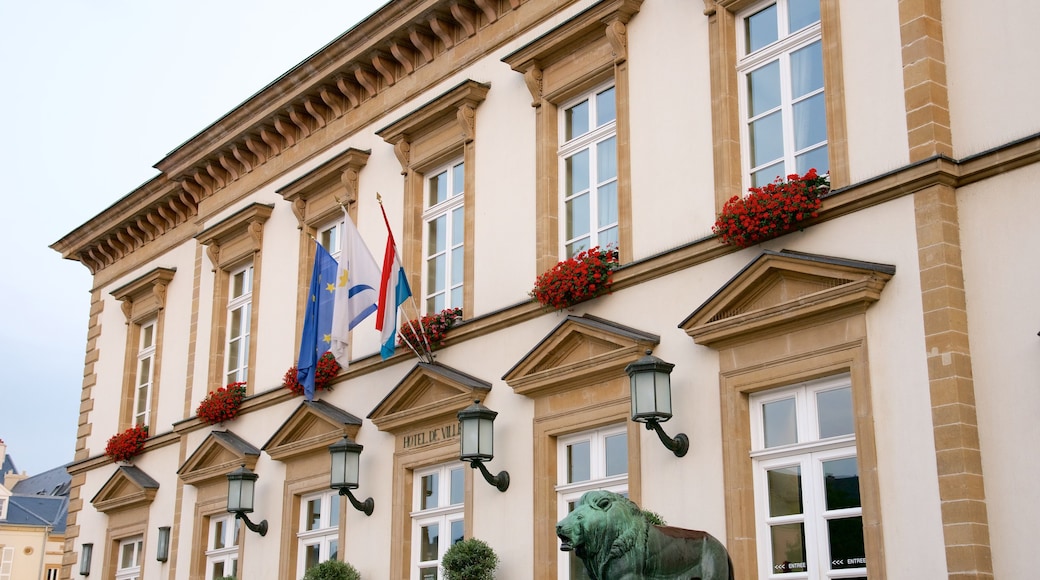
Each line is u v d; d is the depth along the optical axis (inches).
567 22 547.5
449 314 587.5
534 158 567.5
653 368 448.8
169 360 844.0
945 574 370.0
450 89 608.4
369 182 677.9
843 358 410.6
